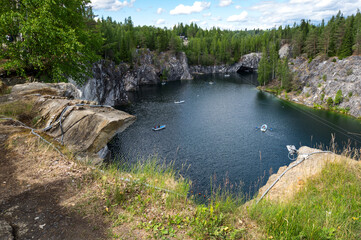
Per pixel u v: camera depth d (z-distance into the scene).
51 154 6.73
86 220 4.55
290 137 51.22
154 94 98.81
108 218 4.70
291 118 65.25
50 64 17.75
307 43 112.44
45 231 4.15
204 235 4.45
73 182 5.70
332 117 68.00
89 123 7.24
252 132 54.00
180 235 4.41
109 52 95.88
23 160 6.35
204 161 39.44
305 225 4.56
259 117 65.75
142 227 4.58
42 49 15.88
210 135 51.72
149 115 66.75
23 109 8.98
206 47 178.75
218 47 184.38
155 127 56.00
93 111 7.89
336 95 76.69
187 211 5.19
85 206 4.94
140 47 144.12
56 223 4.37
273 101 86.12
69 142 7.18
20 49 15.34
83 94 38.19
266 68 113.06
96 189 5.57
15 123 8.20
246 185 31.53
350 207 5.29
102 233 4.28
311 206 5.62
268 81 114.38
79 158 6.73
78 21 21.80
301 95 92.06
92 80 46.25
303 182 7.24
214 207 5.25
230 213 5.29
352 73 79.19
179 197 5.72
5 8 16.11
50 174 5.90
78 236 4.12
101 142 7.06
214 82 133.62
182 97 92.31
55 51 15.69
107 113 7.82
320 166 7.85
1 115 8.45
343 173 6.89
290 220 4.76
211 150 43.94
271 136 51.59
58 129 7.69
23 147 6.88
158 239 4.26
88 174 6.09
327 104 79.31
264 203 5.89
